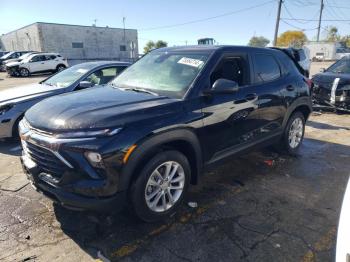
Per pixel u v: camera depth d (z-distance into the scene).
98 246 2.71
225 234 2.90
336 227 3.01
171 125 2.86
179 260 2.55
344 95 7.75
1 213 3.21
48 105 3.09
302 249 2.69
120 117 2.64
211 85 3.37
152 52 4.35
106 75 6.43
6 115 5.22
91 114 2.68
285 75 4.55
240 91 3.69
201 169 3.36
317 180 4.09
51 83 6.26
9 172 4.30
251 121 3.88
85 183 2.49
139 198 2.76
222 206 3.39
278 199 3.56
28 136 2.75
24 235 2.85
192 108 3.10
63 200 2.56
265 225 3.04
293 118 4.78
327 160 4.82
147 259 2.56
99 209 2.56
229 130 3.56
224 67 3.61
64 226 2.99
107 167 2.48
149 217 2.93
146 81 3.65
